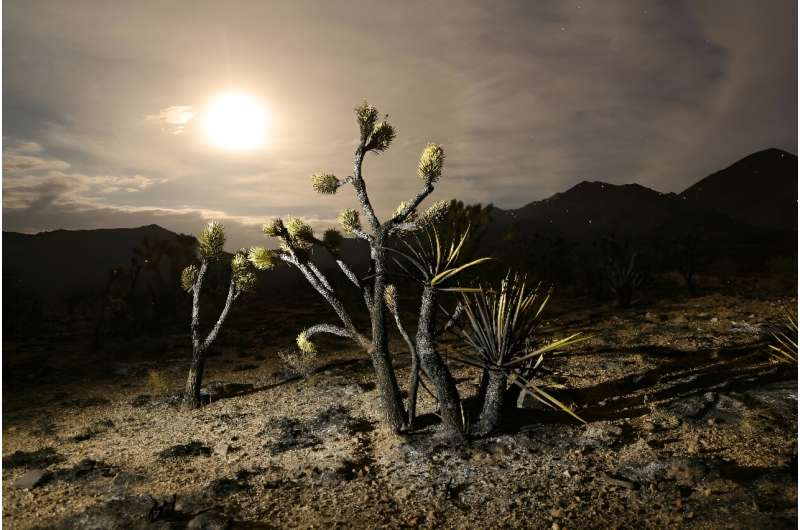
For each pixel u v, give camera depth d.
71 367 10.20
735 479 3.62
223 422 5.97
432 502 3.71
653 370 6.50
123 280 14.41
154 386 8.00
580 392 5.81
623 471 3.92
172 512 3.72
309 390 7.08
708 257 26.31
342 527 3.43
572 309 13.64
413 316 14.07
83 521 3.58
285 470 4.45
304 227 5.39
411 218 5.18
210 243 6.75
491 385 4.75
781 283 15.93
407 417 5.10
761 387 5.46
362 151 5.25
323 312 18.06
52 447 5.52
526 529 3.27
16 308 17.50
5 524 3.70
